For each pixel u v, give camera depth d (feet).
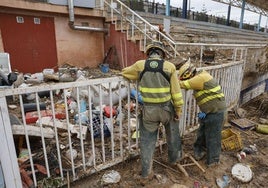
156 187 8.38
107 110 13.10
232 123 15.29
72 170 8.03
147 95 7.61
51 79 21.08
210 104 8.96
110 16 30.12
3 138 6.01
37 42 25.59
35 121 12.09
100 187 8.21
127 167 9.46
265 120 17.30
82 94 15.62
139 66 7.74
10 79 14.97
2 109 5.87
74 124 12.26
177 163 9.55
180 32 38.52
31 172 7.90
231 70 15.71
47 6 24.58
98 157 9.64
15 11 23.21
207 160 9.84
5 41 23.25
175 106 7.99
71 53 28.91
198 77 8.91
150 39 24.35
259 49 23.71
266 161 10.67
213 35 48.08
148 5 51.75
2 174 6.18
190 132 13.02
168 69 7.43
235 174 9.24
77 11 27.45
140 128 8.37
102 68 27.76
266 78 28.53
